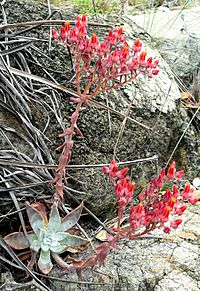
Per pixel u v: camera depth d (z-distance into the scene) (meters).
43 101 0.60
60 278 0.53
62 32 0.47
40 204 0.53
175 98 0.69
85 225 0.59
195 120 0.74
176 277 0.52
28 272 0.50
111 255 0.55
